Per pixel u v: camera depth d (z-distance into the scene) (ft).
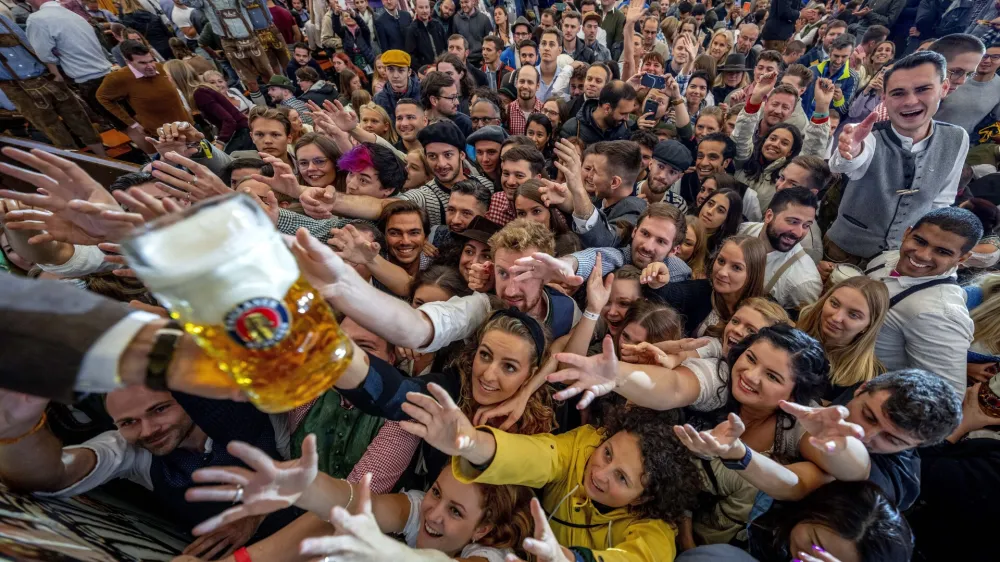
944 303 6.48
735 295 7.46
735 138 13.07
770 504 4.66
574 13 19.83
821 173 9.25
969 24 21.84
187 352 1.87
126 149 16.11
